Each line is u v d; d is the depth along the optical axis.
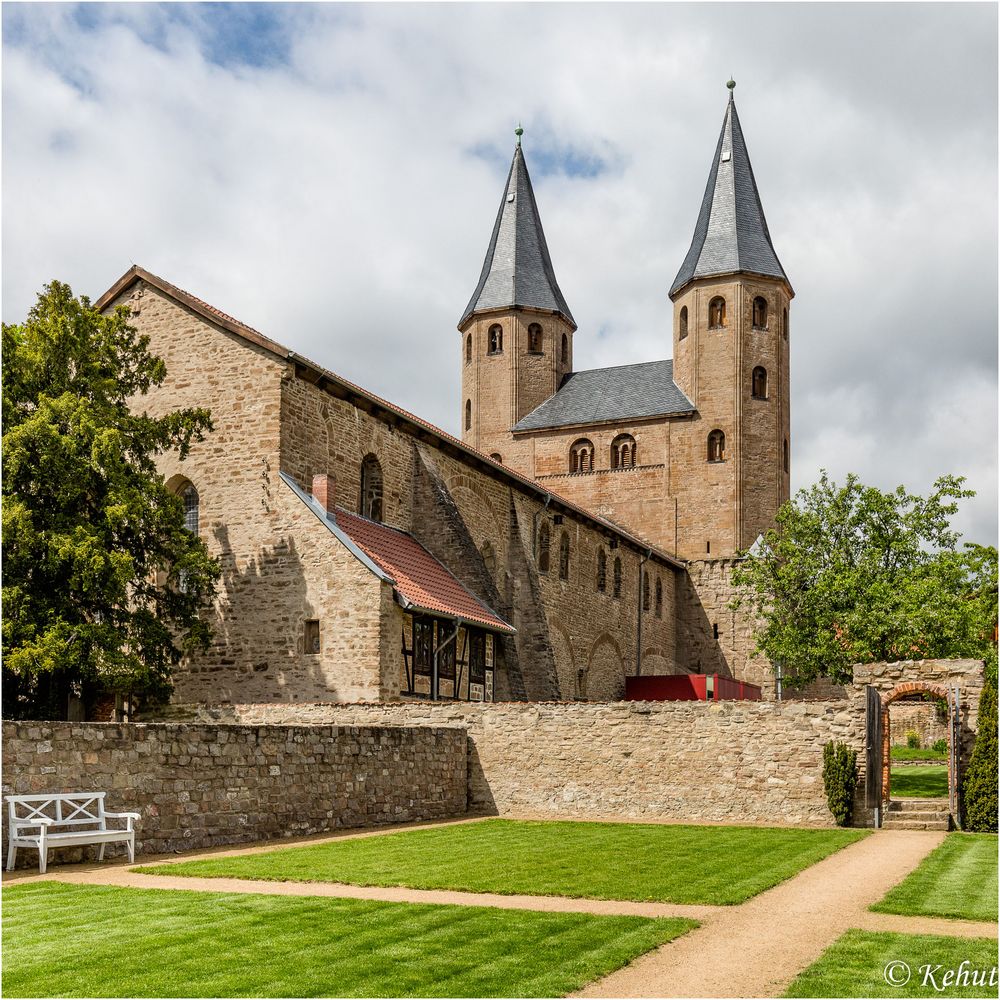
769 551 41.16
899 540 37.28
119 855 15.80
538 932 10.62
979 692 23.86
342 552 27.56
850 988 8.85
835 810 22.11
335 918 11.16
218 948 9.87
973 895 13.09
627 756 23.91
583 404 66.06
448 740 24.12
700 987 8.90
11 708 24.88
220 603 28.66
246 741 18.31
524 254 69.31
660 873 14.63
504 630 32.62
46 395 25.48
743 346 62.00
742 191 64.88
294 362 28.98
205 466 29.39
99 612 25.81
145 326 30.78
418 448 34.88
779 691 53.62
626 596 51.31
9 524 23.25
